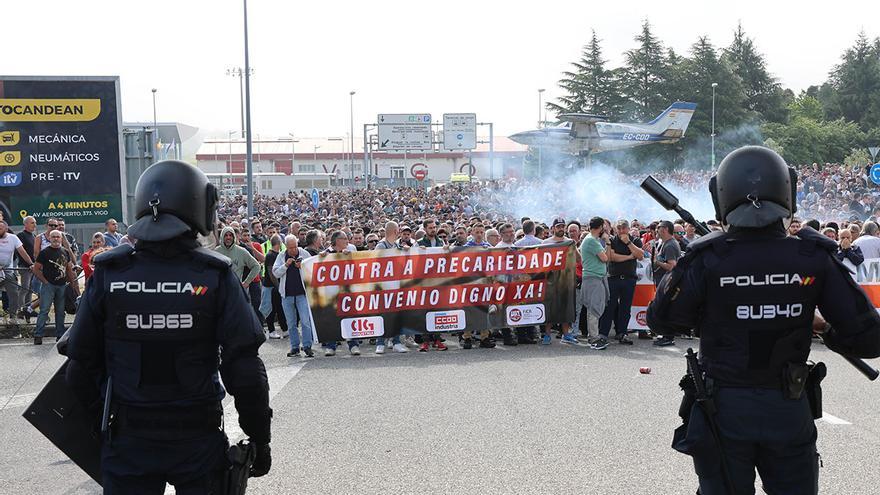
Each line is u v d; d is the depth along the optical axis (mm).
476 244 12531
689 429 3475
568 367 10164
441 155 116500
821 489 5547
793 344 3377
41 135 18125
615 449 6520
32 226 15430
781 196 3475
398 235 12727
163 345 3184
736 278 3391
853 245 12867
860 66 106250
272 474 6020
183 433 3195
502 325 12062
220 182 81688
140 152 21703
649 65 86125
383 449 6625
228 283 3279
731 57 96875
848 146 90250
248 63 29000
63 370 3684
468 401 8297
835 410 7738
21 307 13492
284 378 9719
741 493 3385
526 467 6094
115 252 3270
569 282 12258
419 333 11789
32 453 6738
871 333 3398
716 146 83062
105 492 3213
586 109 87500
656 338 11945
